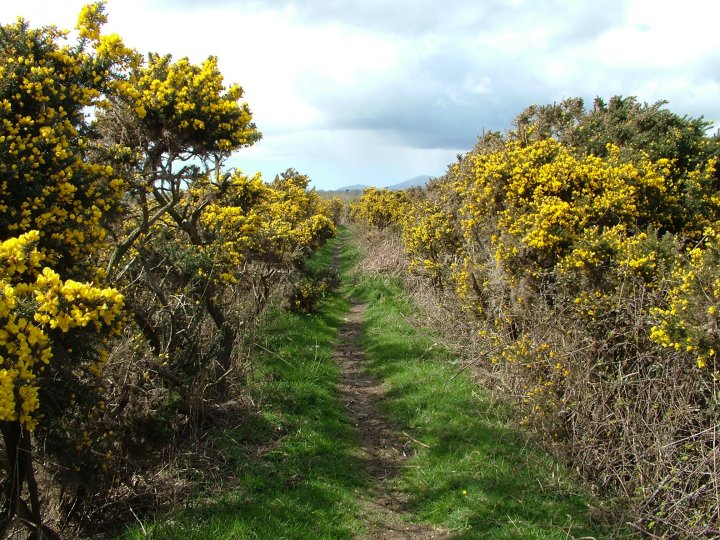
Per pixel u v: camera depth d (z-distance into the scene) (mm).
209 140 5578
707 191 7645
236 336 7355
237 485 4988
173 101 5223
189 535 4098
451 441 5941
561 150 7199
